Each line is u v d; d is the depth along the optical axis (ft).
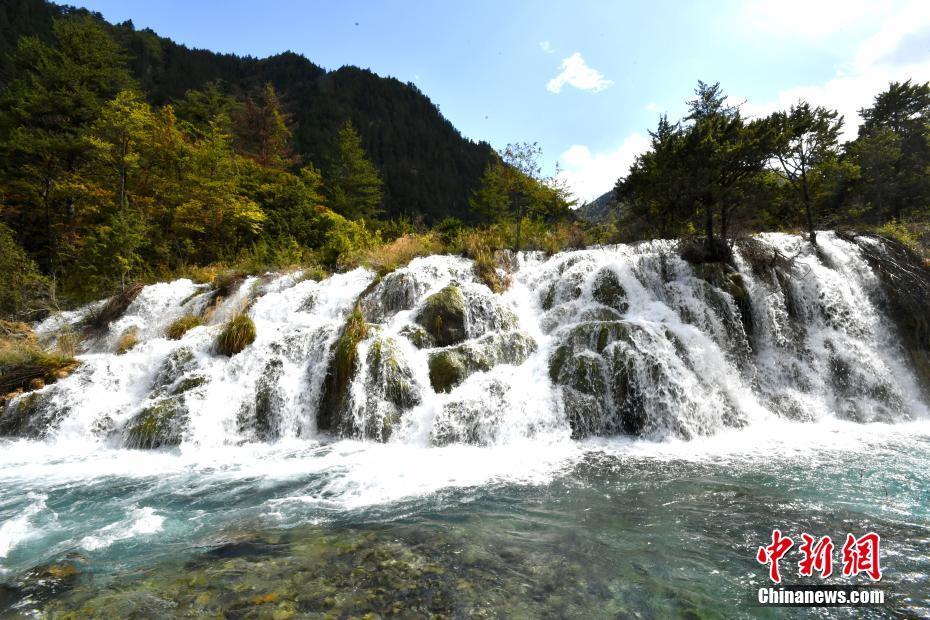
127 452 24.57
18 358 34.63
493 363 30.17
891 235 44.93
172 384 29.07
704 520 14.76
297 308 42.24
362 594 10.61
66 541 14.10
